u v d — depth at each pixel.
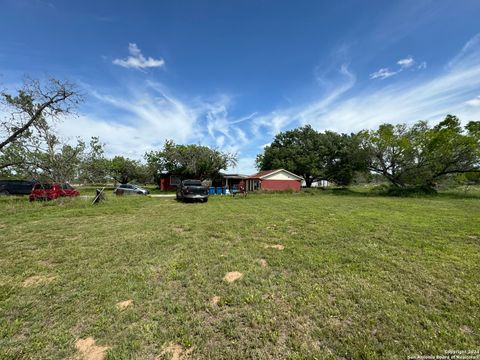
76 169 19.94
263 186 28.45
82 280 3.60
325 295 3.07
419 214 9.47
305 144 37.28
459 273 3.68
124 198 16.69
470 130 21.20
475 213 9.68
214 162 29.52
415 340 2.25
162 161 30.55
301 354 2.12
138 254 4.76
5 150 13.39
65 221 8.38
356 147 28.00
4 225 7.72
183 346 2.23
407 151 23.81
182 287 3.37
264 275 3.71
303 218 8.62
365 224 7.37
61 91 12.98
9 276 3.78
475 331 2.38
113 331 2.44
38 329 2.49
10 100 12.27
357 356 2.08
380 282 3.41
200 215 9.60
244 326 2.51
